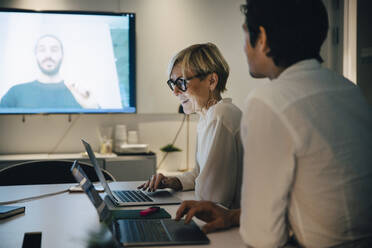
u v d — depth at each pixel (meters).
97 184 1.96
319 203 0.83
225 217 1.11
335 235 0.85
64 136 3.70
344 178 0.82
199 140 1.68
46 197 1.60
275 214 0.81
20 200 1.53
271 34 0.89
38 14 3.53
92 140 3.74
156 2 3.78
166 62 3.81
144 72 3.78
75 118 3.71
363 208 0.84
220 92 1.63
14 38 3.49
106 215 1.04
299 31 0.87
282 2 0.87
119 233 1.03
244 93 3.93
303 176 0.83
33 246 1.23
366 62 2.63
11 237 1.06
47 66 3.56
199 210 1.12
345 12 2.65
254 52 0.94
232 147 1.45
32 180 2.27
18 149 3.62
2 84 3.49
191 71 1.56
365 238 0.86
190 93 1.59
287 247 0.94
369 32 2.62
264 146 0.82
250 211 0.83
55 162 2.32
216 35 3.88
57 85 3.59
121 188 1.84
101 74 3.65
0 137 3.59
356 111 0.88
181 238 1.00
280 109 0.81
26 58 3.52
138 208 1.39
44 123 3.66
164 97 3.82
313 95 0.84
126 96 3.70
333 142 0.82
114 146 3.78
